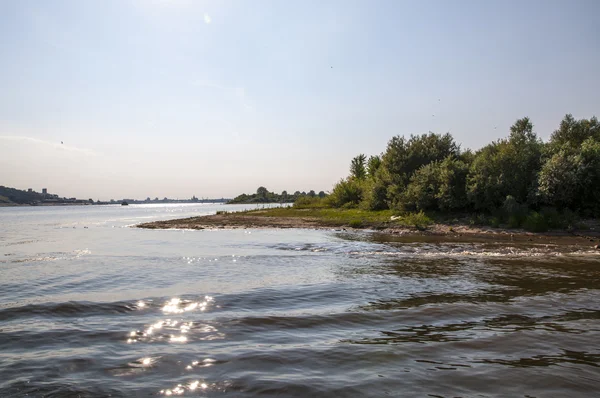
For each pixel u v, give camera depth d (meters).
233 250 16.44
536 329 6.21
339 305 7.76
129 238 22.80
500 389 4.25
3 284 9.85
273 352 5.36
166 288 9.27
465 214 26.67
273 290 8.98
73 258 14.41
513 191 24.72
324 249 16.44
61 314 7.23
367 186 40.34
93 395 4.18
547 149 25.83
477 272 11.04
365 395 4.13
